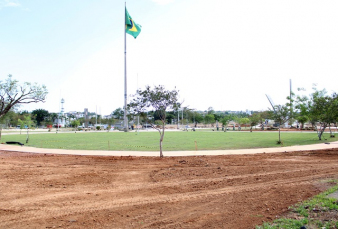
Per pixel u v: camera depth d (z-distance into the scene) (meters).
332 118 22.66
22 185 9.59
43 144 27.38
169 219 6.07
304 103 27.88
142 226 5.69
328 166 12.48
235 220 5.86
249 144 25.61
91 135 45.59
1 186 9.41
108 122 119.94
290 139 31.02
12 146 24.61
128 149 22.25
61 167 13.38
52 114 119.62
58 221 6.07
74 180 10.41
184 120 114.62
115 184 9.73
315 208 6.13
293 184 8.93
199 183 9.59
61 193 8.48
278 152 18.44
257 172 11.41
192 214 6.36
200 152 19.20
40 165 13.97
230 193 8.13
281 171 11.48
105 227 5.68
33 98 24.70
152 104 17.47
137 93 17.69
